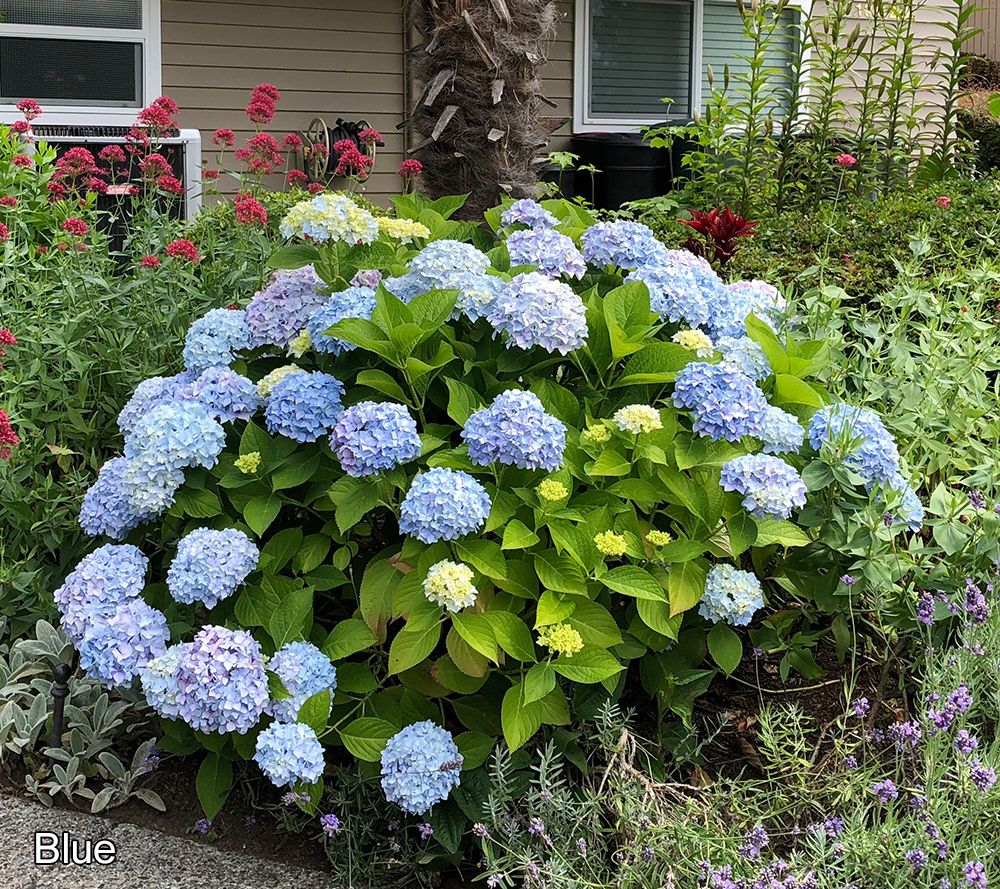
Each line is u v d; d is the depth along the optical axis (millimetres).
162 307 3529
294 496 2641
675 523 2584
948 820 1945
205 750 2641
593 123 8867
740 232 4598
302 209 2666
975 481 2830
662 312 2732
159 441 2430
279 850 2367
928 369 3291
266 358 2840
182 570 2340
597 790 2318
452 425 2654
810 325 3355
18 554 2992
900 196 6113
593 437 2408
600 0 8789
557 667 2213
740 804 2221
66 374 3221
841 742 2266
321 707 2221
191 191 5508
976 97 11250
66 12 7434
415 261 2623
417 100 4605
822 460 2521
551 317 2441
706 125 6816
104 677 2312
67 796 2477
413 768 2137
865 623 2771
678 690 2467
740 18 9234
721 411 2402
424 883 2268
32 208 4371
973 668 2287
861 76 9461
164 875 2193
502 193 4473
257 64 7902
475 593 2166
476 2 4266
